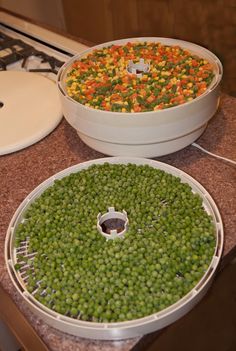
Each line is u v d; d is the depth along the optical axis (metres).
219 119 0.86
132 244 0.57
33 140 0.84
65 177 0.70
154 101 0.71
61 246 0.58
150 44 0.90
